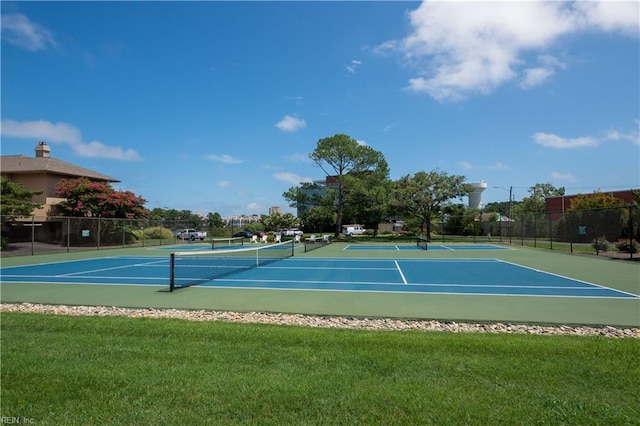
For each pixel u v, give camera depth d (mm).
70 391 3891
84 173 38656
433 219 46625
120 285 12078
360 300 9414
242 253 26125
